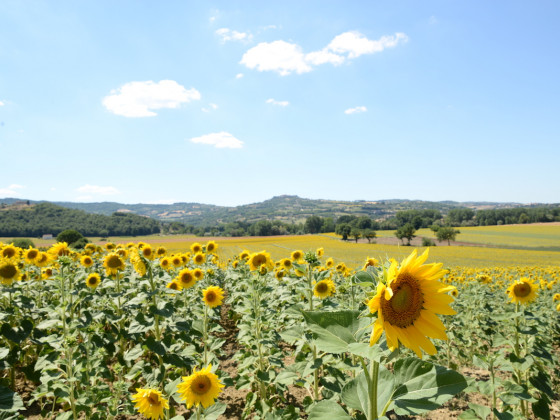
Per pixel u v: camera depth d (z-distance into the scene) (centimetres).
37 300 694
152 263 525
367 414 191
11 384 548
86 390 441
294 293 719
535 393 453
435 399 173
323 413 189
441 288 175
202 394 347
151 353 676
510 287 481
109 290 695
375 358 154
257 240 11231
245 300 612
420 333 170
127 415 492
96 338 522
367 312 191
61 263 529
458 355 695
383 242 10512
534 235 10719
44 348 537
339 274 941
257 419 431
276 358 528
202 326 565
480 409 322
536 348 461
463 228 13775
